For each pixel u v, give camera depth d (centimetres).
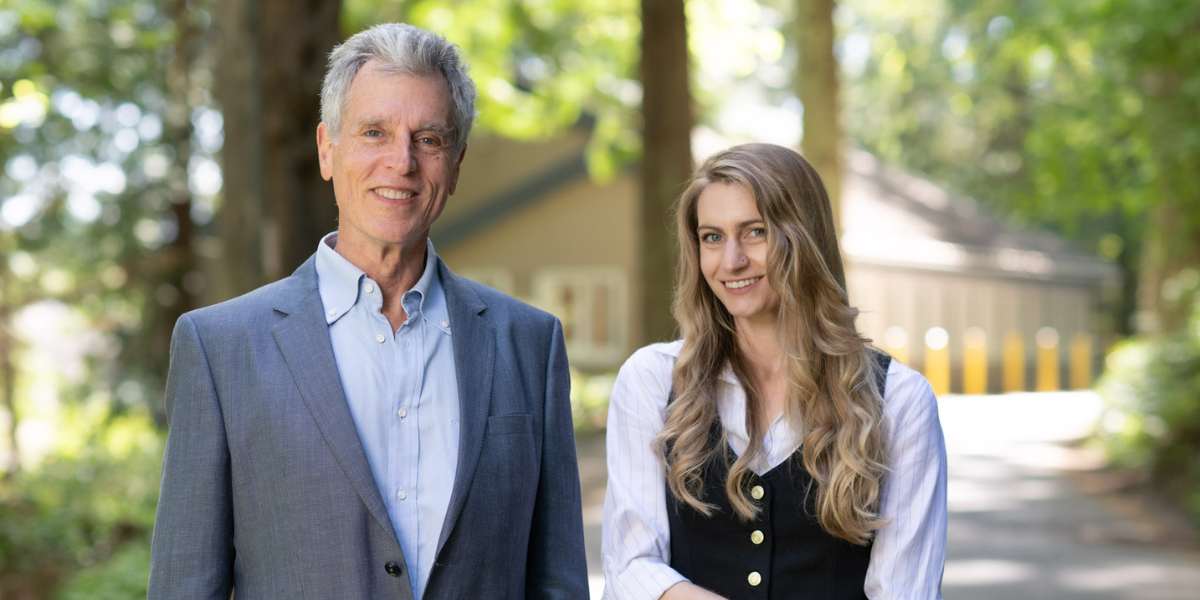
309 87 716
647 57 963
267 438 221
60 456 947
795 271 237
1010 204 1662
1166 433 1090
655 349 263
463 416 229
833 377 242
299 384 223
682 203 251
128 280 1452
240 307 231
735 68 1402
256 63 704
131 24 1274
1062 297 2659
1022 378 2455
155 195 1434
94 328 1492
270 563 221
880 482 243
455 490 225
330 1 730
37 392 1781
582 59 1505
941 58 2662
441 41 233
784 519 243
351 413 226
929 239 2238
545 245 1994
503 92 1377
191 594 218
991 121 2775
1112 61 1282
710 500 246
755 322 251
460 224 2022
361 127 226
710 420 247
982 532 880
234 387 223
